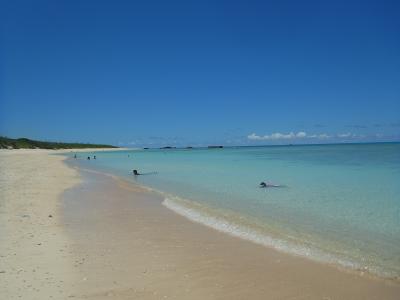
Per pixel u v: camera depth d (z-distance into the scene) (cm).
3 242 976
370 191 1986
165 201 1759
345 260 905
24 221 1226
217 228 1223
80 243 1005
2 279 736
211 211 1509
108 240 1049
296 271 830
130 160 6500
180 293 703
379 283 765
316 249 994
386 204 1603
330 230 1187
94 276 771
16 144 11069
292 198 1800
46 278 749
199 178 2873
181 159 6675
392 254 952
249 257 924
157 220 1338
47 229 1138
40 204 1564
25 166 3888
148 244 1022
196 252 959
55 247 955
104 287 718
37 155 7512
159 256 920
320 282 769
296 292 718
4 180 2412
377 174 2917
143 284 740
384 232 1153
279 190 2091
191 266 853
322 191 2017
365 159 5197
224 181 2612
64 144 15750
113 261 870
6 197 1708
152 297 681
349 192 1961
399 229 1185
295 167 3875
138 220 1332
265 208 1561
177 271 818
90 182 2592
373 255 944
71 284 726
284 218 1365
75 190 2114
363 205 1589
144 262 871
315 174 3008
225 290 723
